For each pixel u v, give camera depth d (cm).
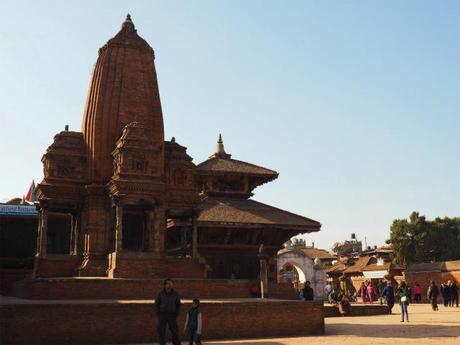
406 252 8731
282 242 4609
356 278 8188
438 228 8806
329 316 3712
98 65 3734
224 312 2286
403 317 3048
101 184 3409
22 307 2012
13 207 4712
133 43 3756
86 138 3541
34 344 2005
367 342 1994
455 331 2408
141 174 3200
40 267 3209
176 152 3834
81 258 3309
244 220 4291
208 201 4622
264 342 2059
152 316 2172
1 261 4125
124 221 3591
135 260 3038
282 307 2386
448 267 6350
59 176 3425
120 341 2111
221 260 4366
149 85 3725
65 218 4747
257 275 4431
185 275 3341
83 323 2077
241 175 4928
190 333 1805
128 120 3562
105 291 2720
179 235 4484
